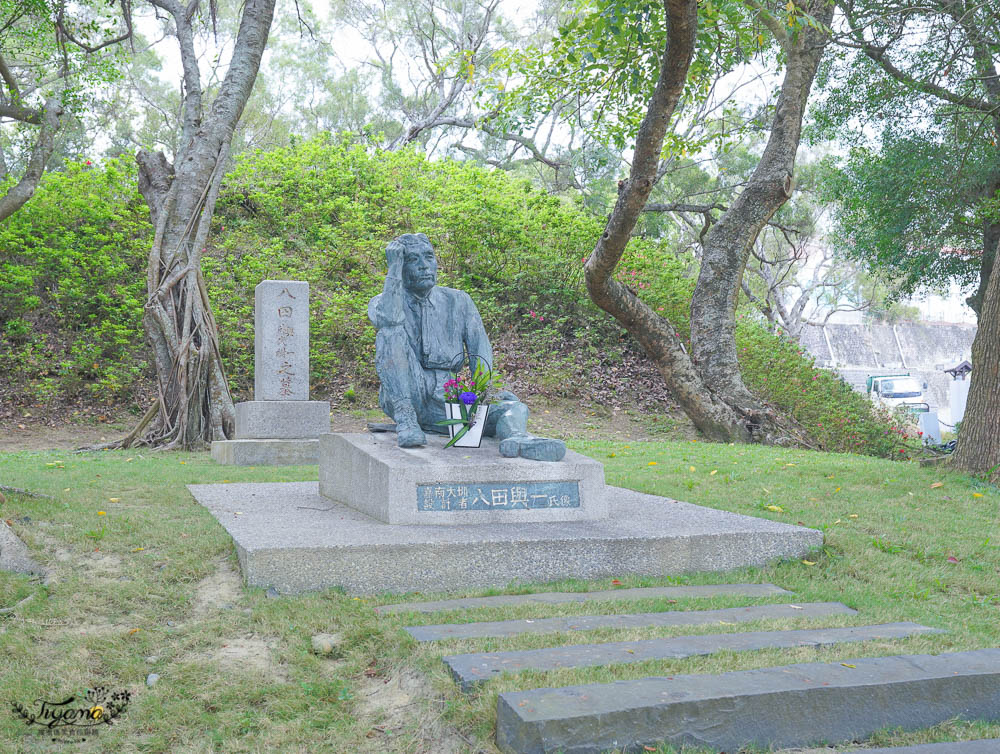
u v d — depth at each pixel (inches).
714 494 349.4
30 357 648.4
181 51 629.6
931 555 266.1
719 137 644.7
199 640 181.0
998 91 689.0
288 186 795.4
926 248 784.3
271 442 456.1
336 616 192.2
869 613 206.1
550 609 198.2
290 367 496.1
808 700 140.9
